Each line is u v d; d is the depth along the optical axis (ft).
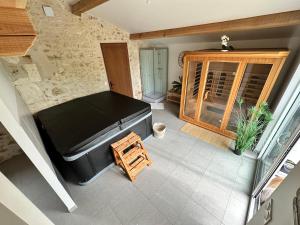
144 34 11.16
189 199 5.97
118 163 7.47
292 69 6.52
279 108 6.35
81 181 6.66
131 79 13.78
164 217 5.43
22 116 4.74
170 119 11.68
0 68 5.26
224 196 6.02
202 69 8.93
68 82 9.66
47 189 6.61
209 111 10.32
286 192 2.58
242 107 8.61
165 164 7.62
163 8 7.04
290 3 4.85
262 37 8.12
